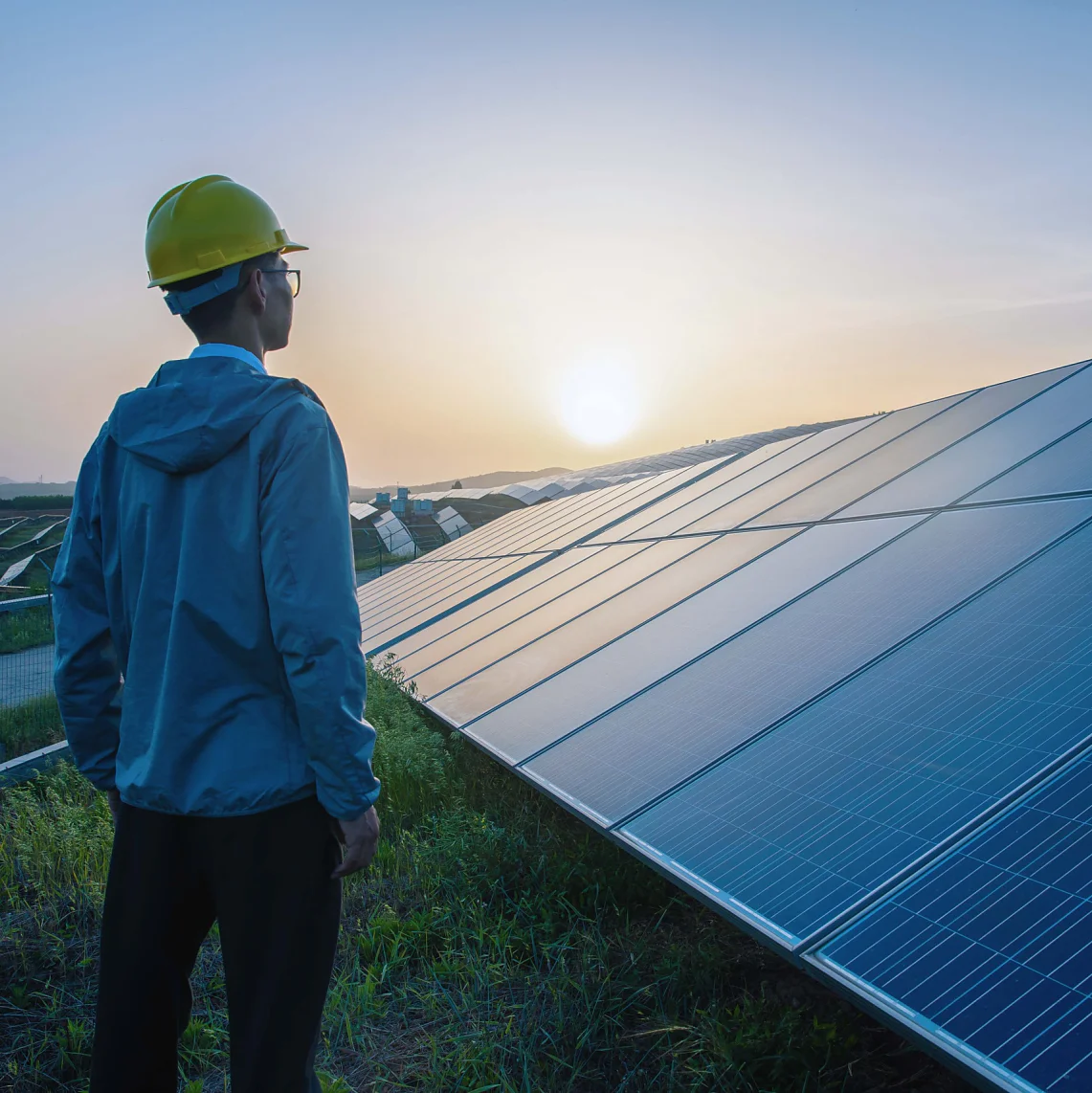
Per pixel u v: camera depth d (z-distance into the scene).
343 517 2.03
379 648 10.38
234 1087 2.05
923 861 2.55
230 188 2.23
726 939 3.83
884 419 8.48
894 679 3.57
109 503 2.21
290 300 2.37
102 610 2.28
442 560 17.84
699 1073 2.85
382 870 4.77
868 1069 2.87
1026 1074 1.83
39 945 4.18
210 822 2.01
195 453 1.99
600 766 4.14
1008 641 3.40
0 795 7.05
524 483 59.81
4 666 12.06
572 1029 3.22
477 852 4.66
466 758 6.38
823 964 2.35
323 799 1.97
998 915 2.25
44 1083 3.20
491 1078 2.99
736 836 3.10
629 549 8.95
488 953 3.79
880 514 5.63
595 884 4.21
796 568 5.50
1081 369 6.30
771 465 9.63
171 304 2.20
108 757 2.29
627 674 5.20
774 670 4.21
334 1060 3.20
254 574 2.01
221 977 3.77
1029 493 4.62
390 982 3.70
